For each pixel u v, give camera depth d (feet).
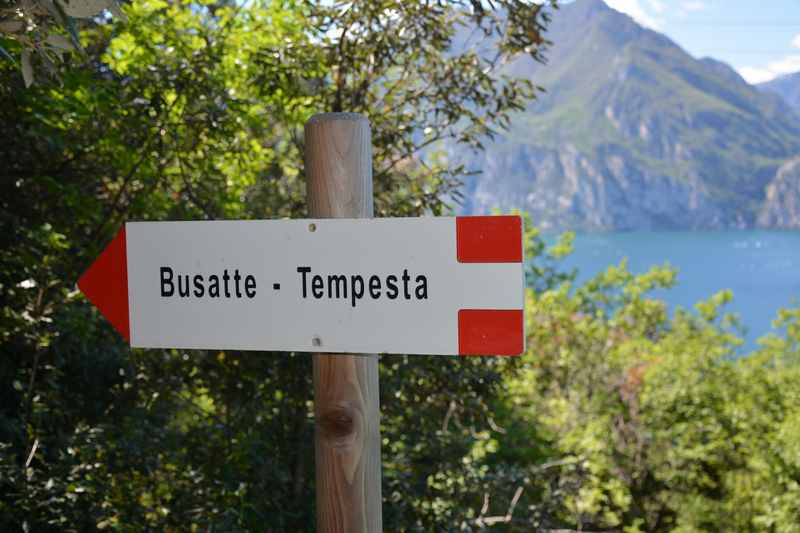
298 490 14.07
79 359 13.30
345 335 5.04
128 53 14.55
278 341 5.18
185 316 5.38
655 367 29.76
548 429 28.73
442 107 14.61
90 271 5.57
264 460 13.66
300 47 14.79
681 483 28.09
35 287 11.40
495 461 27.63
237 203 16.07
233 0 15.69
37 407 11.12
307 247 5.11
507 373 16.80
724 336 32.04
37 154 13.65
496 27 14.23
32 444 11.62
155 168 15.26
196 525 11.51
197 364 14.55
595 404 29.50
